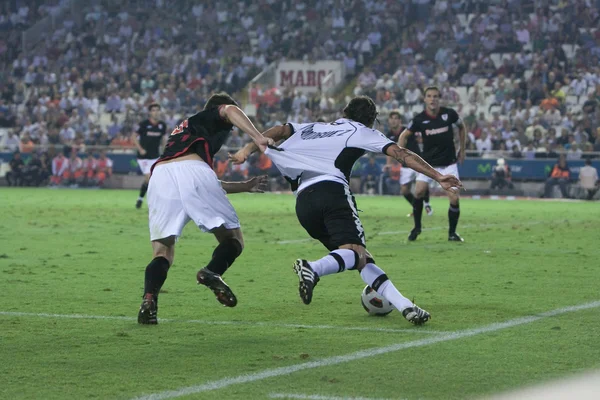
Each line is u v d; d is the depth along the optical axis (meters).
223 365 19.03
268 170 116.94
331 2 148.62
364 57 141.88
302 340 21.80
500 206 89.19
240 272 35.72
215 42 149.12
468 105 124.44
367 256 23.83
